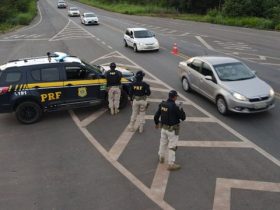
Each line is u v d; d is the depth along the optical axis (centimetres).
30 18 5428
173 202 776
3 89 1208
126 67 2041
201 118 1244
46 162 980
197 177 871
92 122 1257
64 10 7250
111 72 1268
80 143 1091
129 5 7700
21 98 1227
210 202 770
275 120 1205
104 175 898
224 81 1282
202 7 6456
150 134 1134
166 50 2573
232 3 4772
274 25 3825
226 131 1130
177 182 854
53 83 1255
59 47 2841
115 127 1202
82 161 976
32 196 821
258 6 4684
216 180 854
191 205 762
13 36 3731
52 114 1351
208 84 1340
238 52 2422
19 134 1179
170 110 869
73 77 1288
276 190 805
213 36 3247
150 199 790
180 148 1025
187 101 1423
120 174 900
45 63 1259
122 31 3778
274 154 974
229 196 789
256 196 786
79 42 3078
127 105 1418
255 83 1266
